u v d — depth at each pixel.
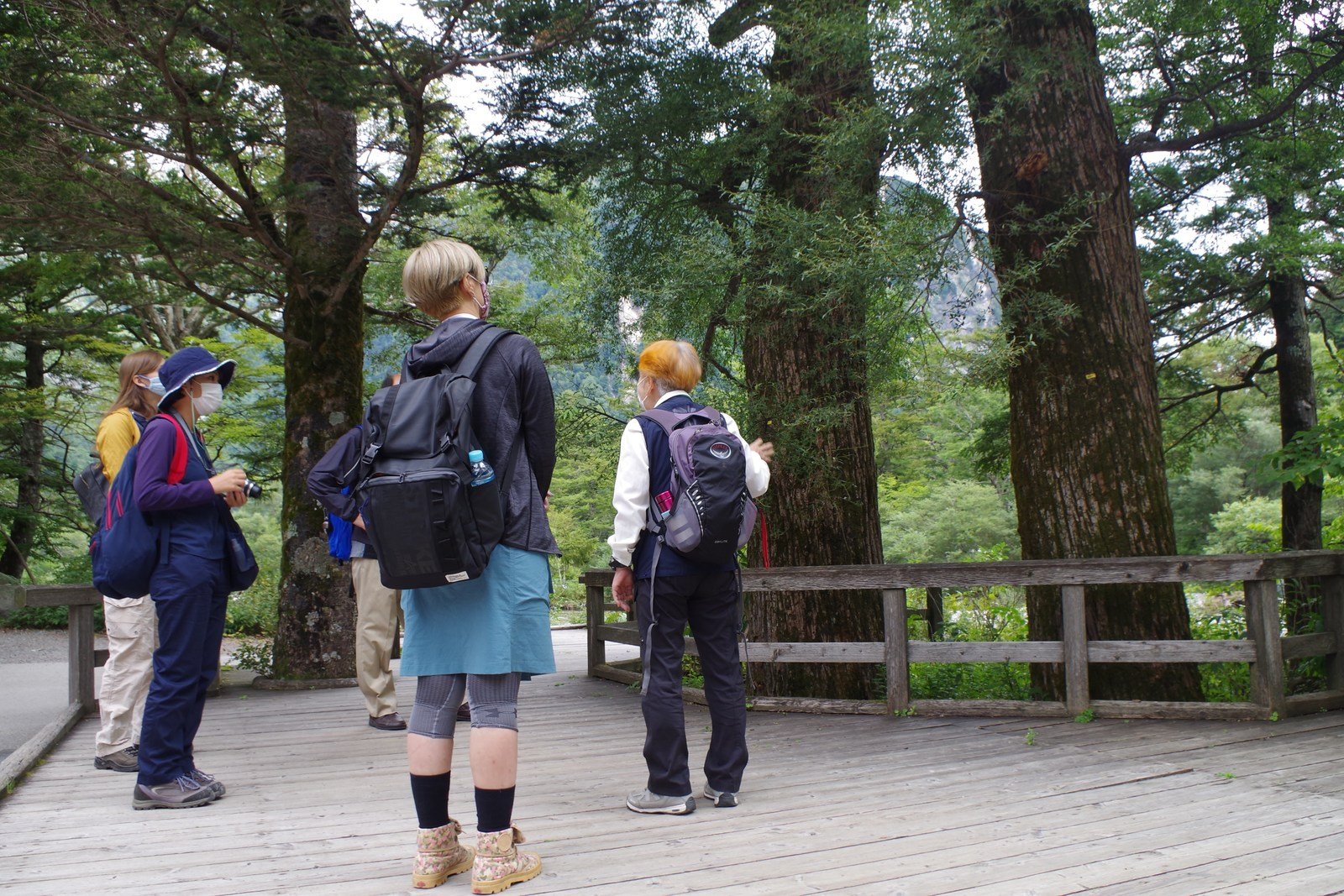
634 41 6.51
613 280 8.70
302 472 7.18
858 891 2.40
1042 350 5.54
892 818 3.09
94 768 4.08
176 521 3.42
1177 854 2.66
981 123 5.82
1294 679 5.57
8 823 3.18
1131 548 5.27
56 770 4.06
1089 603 5.33
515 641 2.42
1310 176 9.11
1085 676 4.78
